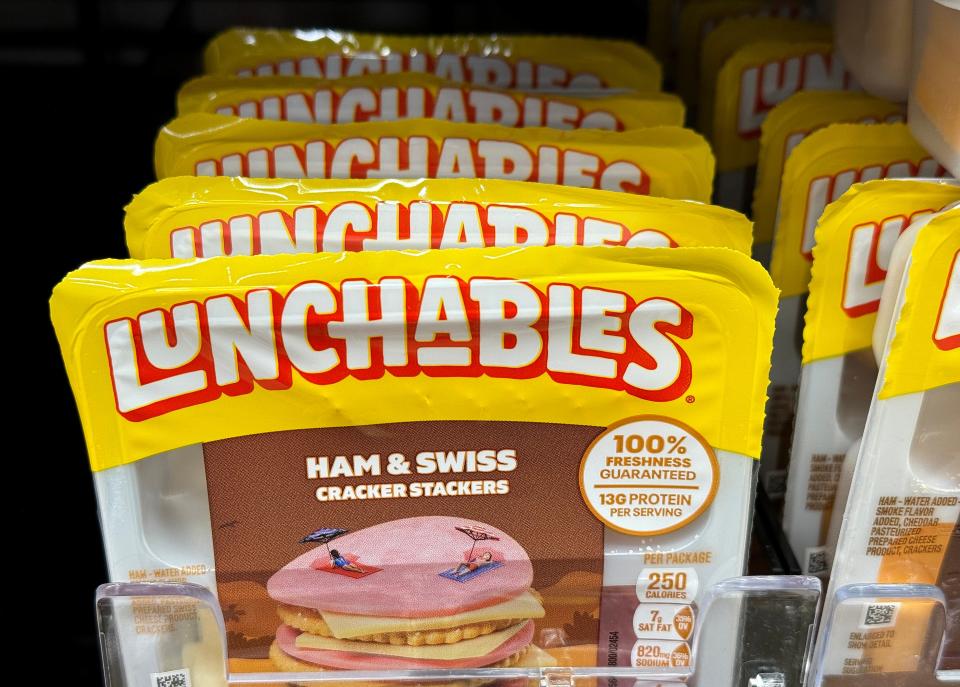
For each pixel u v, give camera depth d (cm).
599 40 47
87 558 45
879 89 37
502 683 33
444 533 32
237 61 45
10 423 49
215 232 34
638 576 33
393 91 41
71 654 43
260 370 31
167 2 58
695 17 54
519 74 45
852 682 34
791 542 38
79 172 53
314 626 33
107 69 56
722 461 32
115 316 30
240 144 38
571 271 31
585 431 31
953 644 34
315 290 30
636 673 33
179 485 31
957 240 30
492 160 38
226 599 32
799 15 53
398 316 30
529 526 32
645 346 31
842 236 34
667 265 31
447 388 31
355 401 31
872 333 35
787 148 41
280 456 31
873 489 32
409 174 38
